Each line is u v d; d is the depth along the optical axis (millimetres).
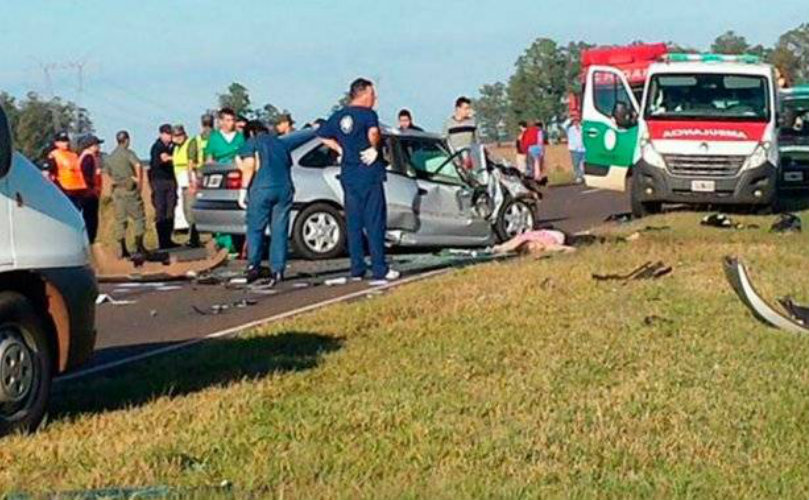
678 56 32125
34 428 10703
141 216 27422
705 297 16219
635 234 24312
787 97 37562
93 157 25844
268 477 8953
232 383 12180
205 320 17172
